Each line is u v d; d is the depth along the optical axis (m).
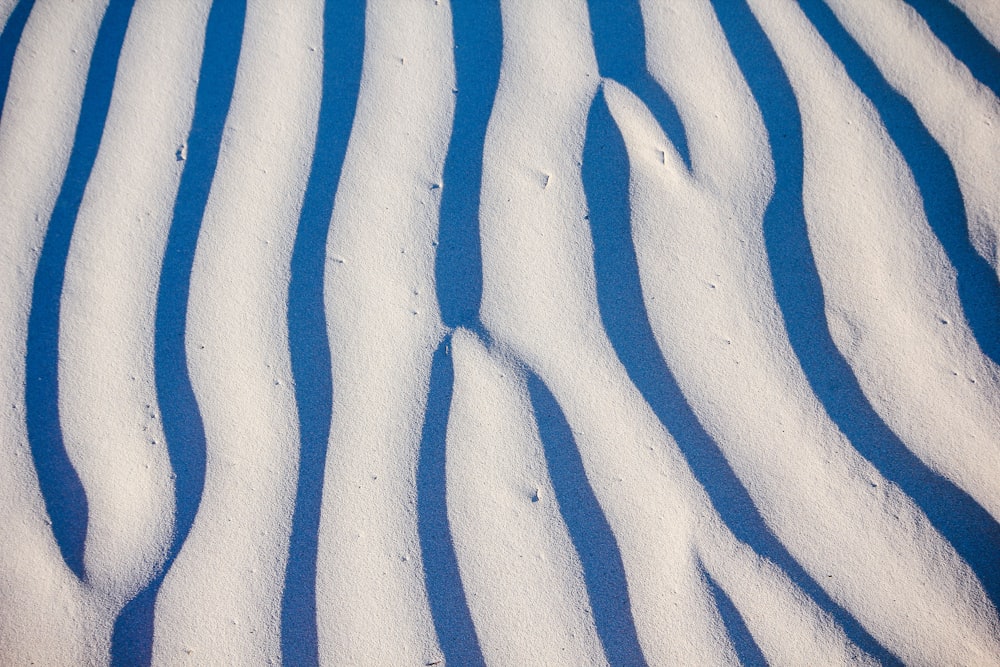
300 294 1.18
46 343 1.18
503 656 1.13
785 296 1.17
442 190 1.20
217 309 1.18
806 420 1.15
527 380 1.16
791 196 1.19
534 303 1.18
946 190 1.18
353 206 1.20
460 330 1.17
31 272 1.19
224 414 1.16
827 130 1.20
